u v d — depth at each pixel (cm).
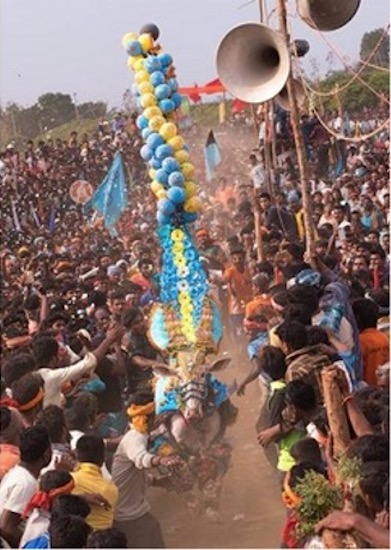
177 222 1294
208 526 1119
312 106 1727
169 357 1189
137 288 1638
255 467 1280
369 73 3164
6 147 4000
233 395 1512
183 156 1312
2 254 2316
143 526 993
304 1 1316
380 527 643
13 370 1055
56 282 1786
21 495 834
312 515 693
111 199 2766
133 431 1001
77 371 1072
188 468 1112
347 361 1079
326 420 848
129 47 1362
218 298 1756
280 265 1611
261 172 2714
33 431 847
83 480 866
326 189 2475
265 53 1294
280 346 1033
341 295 1129
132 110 3788
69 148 3772
